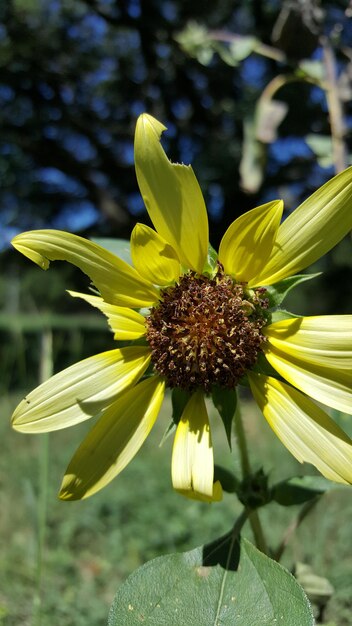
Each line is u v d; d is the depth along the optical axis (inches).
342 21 10.5
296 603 4.7
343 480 4.9
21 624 10.2
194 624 4.7
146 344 5.7
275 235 5.3
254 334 5.5
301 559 10.1
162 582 4.9
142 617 4.8
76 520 13.9
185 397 5.6
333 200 5.1
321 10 9.5
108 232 40.8
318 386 5.2
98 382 5.4
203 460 5.1
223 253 5.6
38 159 40.0
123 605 4.8
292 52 9.9
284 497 5.7
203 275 5.7
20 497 14.6
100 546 13.4
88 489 5.1
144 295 5.6
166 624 4.8
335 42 10.1
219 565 5.0
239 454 5.9
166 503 14.6
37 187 43.2
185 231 5.3
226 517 13.8
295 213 5.3
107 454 5.3
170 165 5.2
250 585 4.9
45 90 39.7
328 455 5.0
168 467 16.6
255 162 10.5
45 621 9.9
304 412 5.1
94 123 41.1
